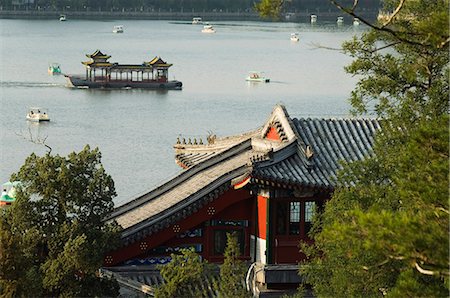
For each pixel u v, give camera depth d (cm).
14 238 7294
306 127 9856
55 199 7862
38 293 7394
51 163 7838
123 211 10031
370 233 4878
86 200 7869
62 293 7581
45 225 7825
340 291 6781
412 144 5616
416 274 5644
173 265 7656
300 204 9388
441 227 5084
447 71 7662
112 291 7862
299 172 9319
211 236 9606
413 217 4991
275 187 9269
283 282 9088
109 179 7938
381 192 7106
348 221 6688
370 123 10025
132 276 9100
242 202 9581
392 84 7931
